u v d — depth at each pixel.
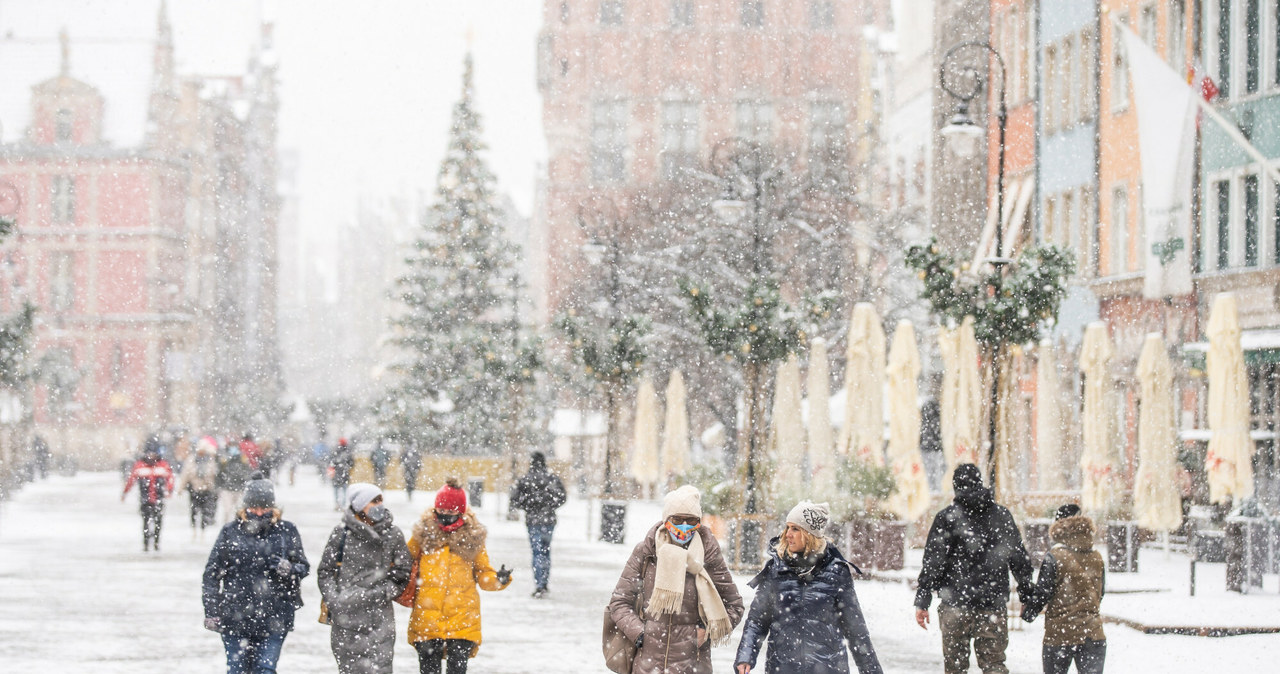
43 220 119.12
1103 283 44.12
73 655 18.59
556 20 107.44
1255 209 37.81
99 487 76.56
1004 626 13.34
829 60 107.00
